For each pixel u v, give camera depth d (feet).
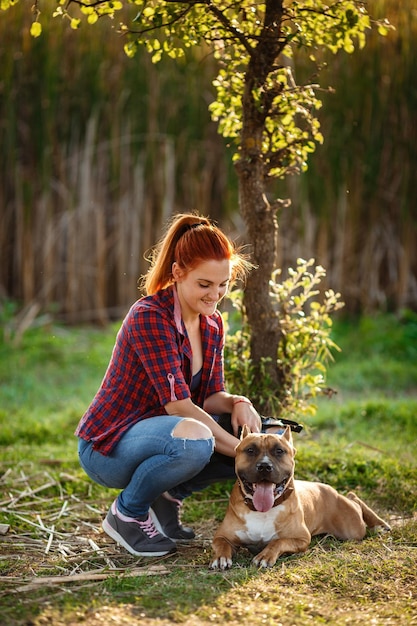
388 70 36.88
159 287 14.53
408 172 37.76
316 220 37.50
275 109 17.22
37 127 36.70
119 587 12.53
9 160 37.11
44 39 36.06
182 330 14.21
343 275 38.22
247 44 16.46
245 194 17.46
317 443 21.44
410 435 22.74
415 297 38.70
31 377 30.19
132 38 16.63
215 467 14.94
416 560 13.66
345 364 32.22
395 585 12.67
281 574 12.91
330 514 15.31
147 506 14.21
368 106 37.11
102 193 37.73
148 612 11.57
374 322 35.76
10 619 11.19
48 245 37.50
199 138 37.52
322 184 37.19
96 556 14.28
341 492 17.98
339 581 12.71
